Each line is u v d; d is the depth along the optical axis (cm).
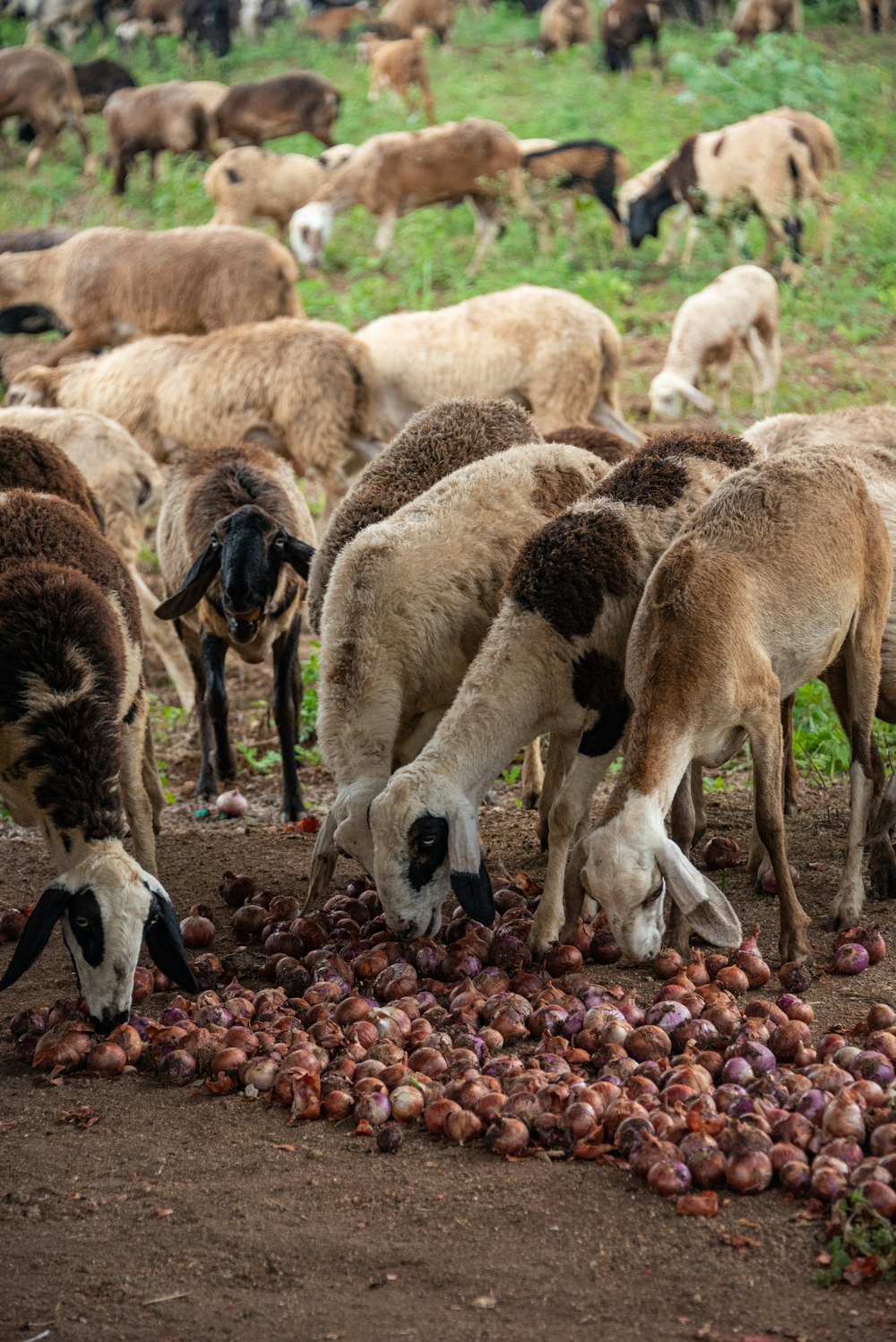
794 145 1659
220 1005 499
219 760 810
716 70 2278
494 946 542
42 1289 355
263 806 816
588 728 551
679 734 493
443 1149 414
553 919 544
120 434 1036
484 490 608
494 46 3070
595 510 557
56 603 540
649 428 1384
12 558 577
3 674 521
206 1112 445
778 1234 362
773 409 1379
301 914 595
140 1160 416
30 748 512
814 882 615
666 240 1955
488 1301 342
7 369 1630
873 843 590
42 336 1803
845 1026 477
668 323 1650
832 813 709
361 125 2475
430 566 582
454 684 595
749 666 502
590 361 1239
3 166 2462
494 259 1845
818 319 1588
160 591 1199
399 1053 457
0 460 697
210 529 775
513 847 690
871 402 1366
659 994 493
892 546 601
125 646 589
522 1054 470
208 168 2317
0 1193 400
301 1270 358
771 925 572
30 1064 486
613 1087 422
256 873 679
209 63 3014
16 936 611
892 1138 383
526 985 511
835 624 536
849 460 557
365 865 550
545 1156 405
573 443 847
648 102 2467
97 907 483
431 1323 335
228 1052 462
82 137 2398
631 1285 345
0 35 3250
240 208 1933
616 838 479
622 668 546
